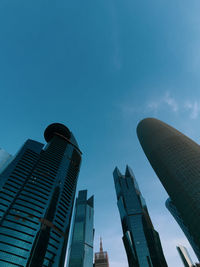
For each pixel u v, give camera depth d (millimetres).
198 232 114438
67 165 154125
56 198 117125
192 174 135000
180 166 146000
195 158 146500
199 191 121625
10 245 80062
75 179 153750
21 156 128750
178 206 137500
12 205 95312
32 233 89688
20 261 77750
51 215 105250
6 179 105875
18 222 89562
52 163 141250
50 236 96500
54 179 128750
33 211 98750
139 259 195500
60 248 98688
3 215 88625
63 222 112062
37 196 107875
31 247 84500
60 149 167625
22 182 110562
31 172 122000
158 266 185500
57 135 192375
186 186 131625
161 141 180875
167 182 152875
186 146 162250
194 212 118500
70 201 129875
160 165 165375
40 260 84125
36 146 145375
